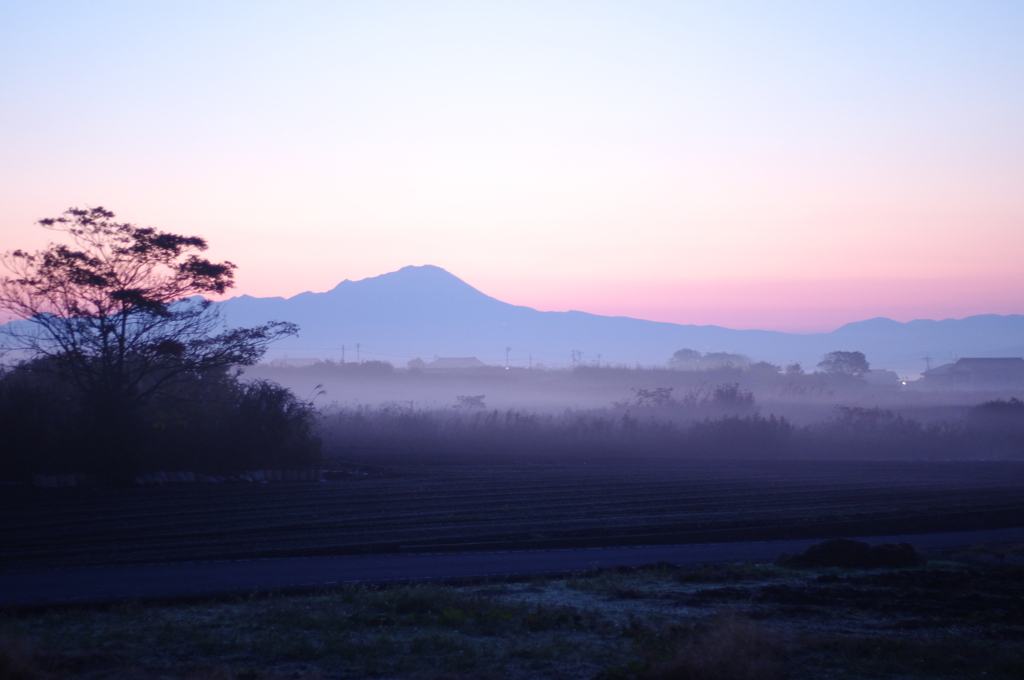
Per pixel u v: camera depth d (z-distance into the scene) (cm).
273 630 945
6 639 761
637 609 1112
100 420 2630
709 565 1519
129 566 1419
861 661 789
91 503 2225
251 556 1534
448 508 2191
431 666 806
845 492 2642
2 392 2630
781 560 1565
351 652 838
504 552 1648
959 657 800
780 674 754
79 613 1032
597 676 766
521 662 823
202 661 799
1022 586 1285
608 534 1847
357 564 1469
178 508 2153
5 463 2516
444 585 1289
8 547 1600
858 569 1483
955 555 1706
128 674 749
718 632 830
